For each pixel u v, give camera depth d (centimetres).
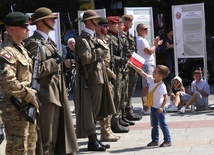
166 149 876
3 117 617
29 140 636
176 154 834
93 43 869
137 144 931
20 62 611
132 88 1180
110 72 948
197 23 1412
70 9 2145
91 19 873
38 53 683
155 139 908
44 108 701
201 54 1420
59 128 725
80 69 876
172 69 1922
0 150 908
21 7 2114
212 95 1695
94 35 888
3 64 600
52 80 703
